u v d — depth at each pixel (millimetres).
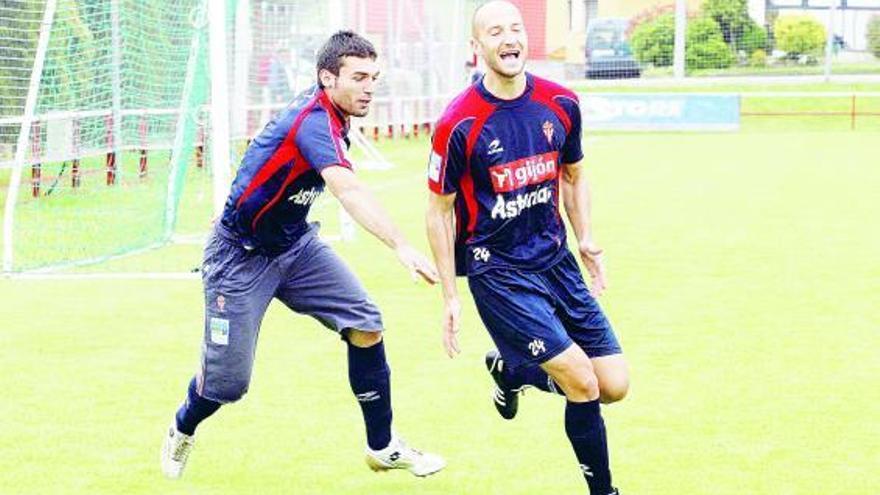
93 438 22016
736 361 27094
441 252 17844
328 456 21016
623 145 91125
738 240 44875
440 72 98750
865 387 24875
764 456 20656
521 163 17500
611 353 18188
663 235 46281
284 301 19281
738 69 122188
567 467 20328
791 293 34906
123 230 47438
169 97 51375
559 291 18031
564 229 18250
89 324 31562
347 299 18969
